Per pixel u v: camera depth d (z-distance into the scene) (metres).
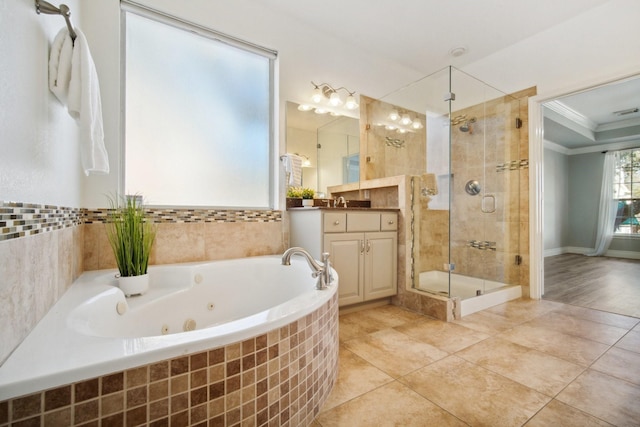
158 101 2.08
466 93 2.77
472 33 2.79
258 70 2.52
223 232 2.25
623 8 2.30
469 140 2.76
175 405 0.75
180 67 2.17
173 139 2.14
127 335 1.34
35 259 0.91
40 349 0.73
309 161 2.77
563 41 2.64
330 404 1.23
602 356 1.64
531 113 2.89
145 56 2.04
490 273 2.83
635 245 5.54
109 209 1.83
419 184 2.75
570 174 6.39
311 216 2.33
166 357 0.74
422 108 2.88
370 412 1.18
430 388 1.34
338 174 2.97
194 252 2.13
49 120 1.10
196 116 2.23
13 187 0.78
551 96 2.74
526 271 2.94
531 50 2.86
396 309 2.54
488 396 1.28
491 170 2.94
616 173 5.82
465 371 1.49
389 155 3.15
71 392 0.64
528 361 1.59
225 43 2.30
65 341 0.77
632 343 1.81
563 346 1.77
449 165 2.63
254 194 2.51
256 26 2.37
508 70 3.04
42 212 1.00
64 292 1.24
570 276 3.90
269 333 0.93
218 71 2.33
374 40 2.90
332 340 1.35
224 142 2.35
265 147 2.56
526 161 2.95
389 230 2.61
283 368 0.98
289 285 2.01
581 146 6.19
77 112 1.18
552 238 6.09
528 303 2.71
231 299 1.99
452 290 2.52
